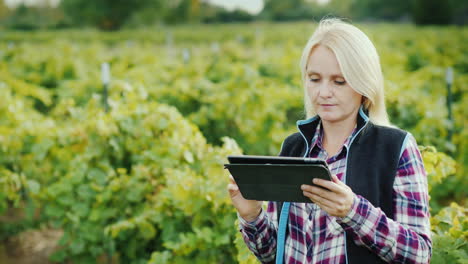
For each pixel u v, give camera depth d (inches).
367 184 60.7
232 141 134.5
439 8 1688.0
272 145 214.1
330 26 63.7
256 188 60.6
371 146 62.4
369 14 2807.6
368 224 56.3
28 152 179.5
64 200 146.9
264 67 350.3
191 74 289.9
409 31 940.0
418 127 194.7
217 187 119.3
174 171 132.2
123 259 154.0
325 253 62.8
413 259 57.0
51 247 203.5
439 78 318.3
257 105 211.0
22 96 263.3
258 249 68.7
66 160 167.8
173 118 155.4
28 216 179.5
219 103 205.3
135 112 157.1
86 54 468.1
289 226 66.4
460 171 216.1
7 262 193.8
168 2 2576.3
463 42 619.8
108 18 2162.9
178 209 129.5
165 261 123.4
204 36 1373.0
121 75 293.4
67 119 191.0
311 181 56.0
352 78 60.9
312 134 68.0
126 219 144.9
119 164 159.6
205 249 118.4
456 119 230.2
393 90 196.2
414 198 59.5
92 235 147.0
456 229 91.2
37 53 426.9
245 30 1501.0
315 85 63.6
